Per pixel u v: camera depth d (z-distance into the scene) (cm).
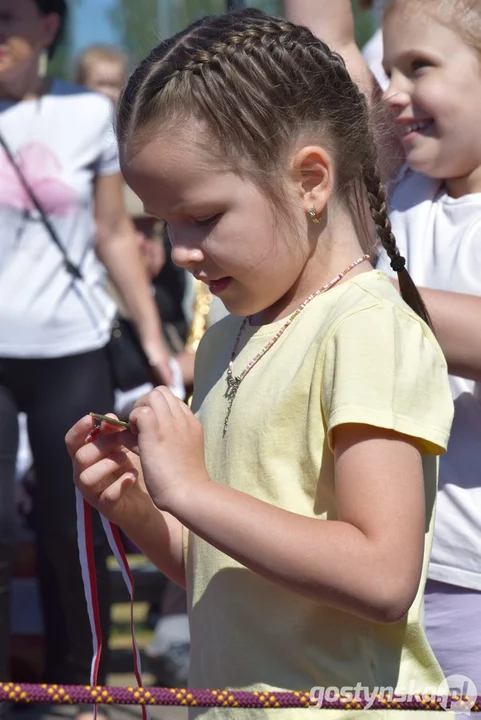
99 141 457
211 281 226
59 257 446
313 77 230
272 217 220
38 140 447
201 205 217
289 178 223
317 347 218
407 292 243
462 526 274
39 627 511
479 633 275
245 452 224
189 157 215
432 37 288
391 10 296
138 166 221
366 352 209
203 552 232
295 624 216
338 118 231
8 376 437
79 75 678
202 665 230
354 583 197
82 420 236
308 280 229
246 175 218
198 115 217
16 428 438
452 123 288
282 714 215
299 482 218
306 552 199
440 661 280
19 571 549
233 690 206
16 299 438
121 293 489
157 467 211
